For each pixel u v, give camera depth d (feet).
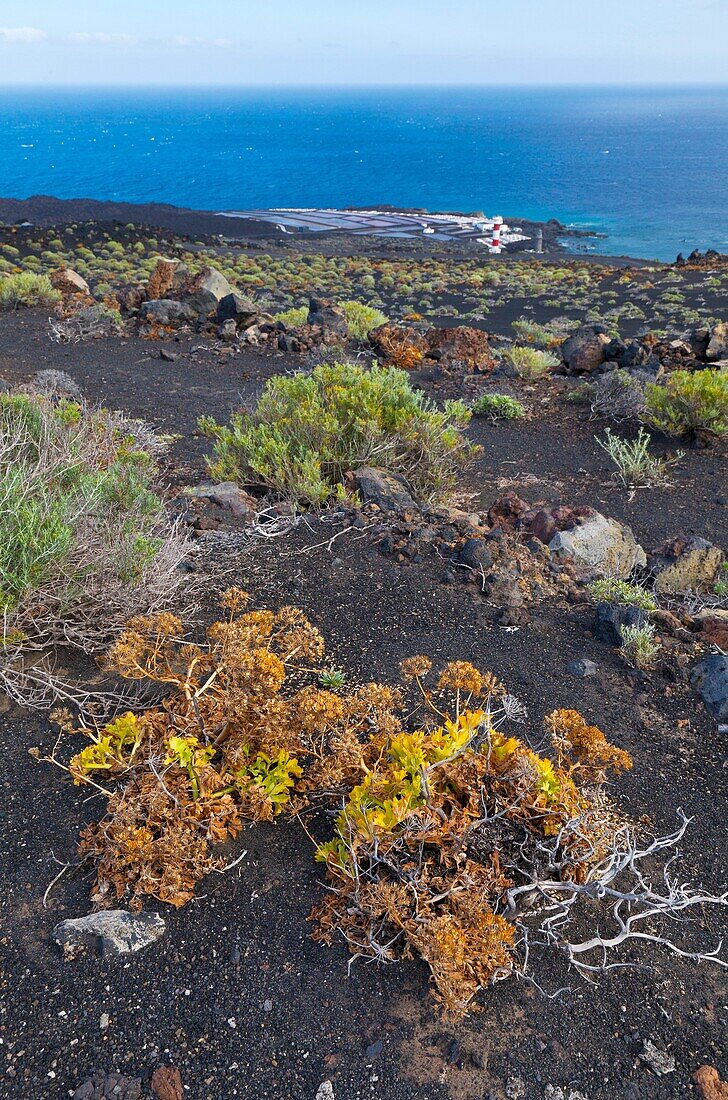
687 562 18.02
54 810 9.64
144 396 34.22
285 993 7.69
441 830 8.64
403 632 14.28
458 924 7.72
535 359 39.04
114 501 15.57
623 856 9.07
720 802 10.55
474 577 16.33
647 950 8.36
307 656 12.19
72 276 62.28
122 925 8.11
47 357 40.86
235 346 43.78
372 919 8.16
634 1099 6.90
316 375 27.61
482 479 26.14
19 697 11.19
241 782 9.63
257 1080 6.94
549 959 8.18
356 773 9.86
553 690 12.71
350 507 19.84
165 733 10.12
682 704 12.59
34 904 8.48
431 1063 7.12
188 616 14.20
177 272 55.88
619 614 14.47
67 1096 6.75
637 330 67.00
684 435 30.19
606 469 27.17
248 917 8.48
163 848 8.53
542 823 9.18
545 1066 7.13
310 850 9.34
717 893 9.12
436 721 11.61
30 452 17.29
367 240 225.76
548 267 130.72
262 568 16.53
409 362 41.06
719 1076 7.08
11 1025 7.29
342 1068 7.06
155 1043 7.20
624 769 10.72
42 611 12.82
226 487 20.84
